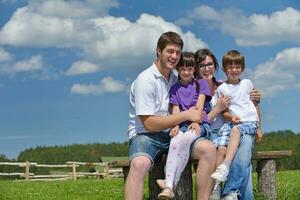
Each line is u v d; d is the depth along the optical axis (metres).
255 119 8.31
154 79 7.54
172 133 7.44
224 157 8.14
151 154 7.48
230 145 7.95
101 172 39.78
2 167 41.31
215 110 8.23
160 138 7.54
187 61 7.70
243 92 8.38
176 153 7.34
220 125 8.44
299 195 10.72
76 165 36.66
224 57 8.49
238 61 8.39
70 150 65.44
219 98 8.41
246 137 8.08
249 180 8.05
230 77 8.47
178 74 7.86
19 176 35.44
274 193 9.11
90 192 15.51
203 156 7.38
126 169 8.50
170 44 7.48
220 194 8.09
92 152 66.00
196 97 7.82
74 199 13.77
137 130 7.58
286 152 8.94
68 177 35.97
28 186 19.69
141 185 7.28
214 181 7.54
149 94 7.46
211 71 8.77
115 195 14.27
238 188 7.95
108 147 66.44
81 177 36.75
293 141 44.94
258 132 8.48
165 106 7.69
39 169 42.25
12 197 14.98
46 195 15.18
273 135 46.62
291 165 41.28
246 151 7.99
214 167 7.46
